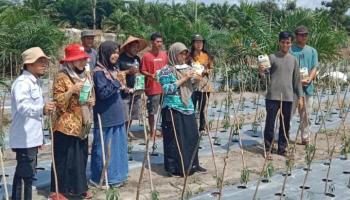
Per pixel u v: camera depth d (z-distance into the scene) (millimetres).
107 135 6195
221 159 7930
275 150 8453
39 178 6730
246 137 9492
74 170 5789
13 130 5227
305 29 8406
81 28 53812
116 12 44125
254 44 15617
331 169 7688
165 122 6879
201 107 8898
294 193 6625
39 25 19250
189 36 21766
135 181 6703
